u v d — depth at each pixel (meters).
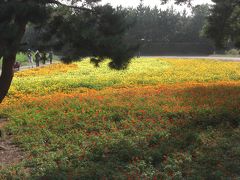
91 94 22.77
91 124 16.28
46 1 13.07
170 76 32.50
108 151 13.40
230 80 30.80
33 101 21.12
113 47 13.18
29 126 16.69
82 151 13.36
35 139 15.09
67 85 27.83
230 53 78.94
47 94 25.72
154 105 18.41
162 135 14.42
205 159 12.35
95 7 13.69
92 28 13.31
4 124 17.61
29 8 12.04
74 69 39.09
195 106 17.98
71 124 16.42
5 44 11.91
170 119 16.59
